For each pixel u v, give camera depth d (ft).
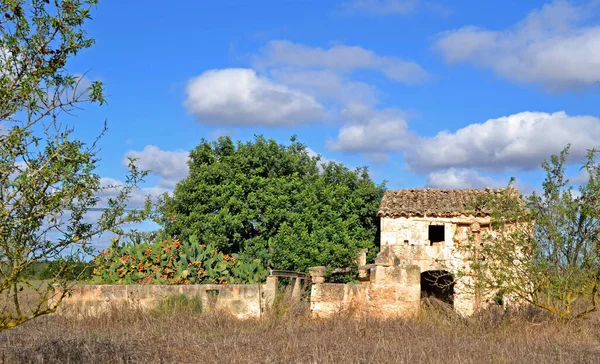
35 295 52.70
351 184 93.25
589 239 50.55
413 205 81.87
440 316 55.93
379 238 90.27
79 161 25.23
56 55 25.98
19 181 23.90
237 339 43.52
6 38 24.86
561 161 51.72
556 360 36.91
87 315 53.62
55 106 25.50
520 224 53.98
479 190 84.33
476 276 56.54
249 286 57.98
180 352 38.52
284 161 92.02
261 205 84.38
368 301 58.70
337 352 38.58
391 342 43.09
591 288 50.75
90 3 26.50
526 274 52.54
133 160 27.53
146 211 27.78
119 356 35.04
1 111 24.70
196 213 84.69
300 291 66.85
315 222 80.69
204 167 87.25
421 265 79.66
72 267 26.66
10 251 24.76
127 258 66.13
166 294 58.13
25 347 36.55
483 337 47.16
